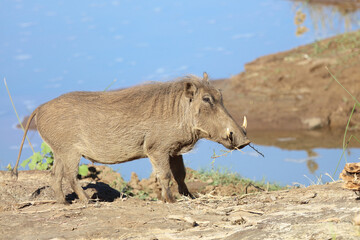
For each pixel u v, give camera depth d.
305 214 21.23
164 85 27.16
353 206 21.55
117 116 26.41
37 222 23.00
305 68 59.66
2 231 22.06
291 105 56.12
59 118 26.41
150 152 26.83
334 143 47.19
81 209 24.72
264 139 50.16
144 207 24.88
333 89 56.22
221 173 36.34
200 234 20.34
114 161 27.11
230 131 26.41
